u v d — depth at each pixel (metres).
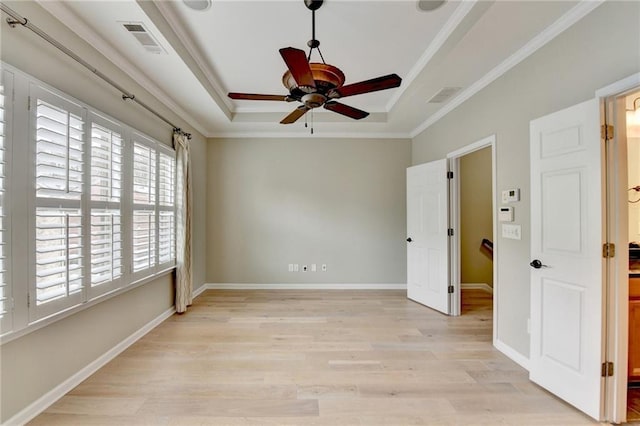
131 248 2.74
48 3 1.84
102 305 2.43
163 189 3.38
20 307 1.68
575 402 1.90
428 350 2.73
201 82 3.07
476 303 4.18
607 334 1.78
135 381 2.20
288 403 1.97
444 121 3.75
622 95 1.74
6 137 1.60
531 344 2.23
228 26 2.43
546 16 1.97
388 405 1.95
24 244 1.71
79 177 2.11
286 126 4.52
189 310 3.82
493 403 1.98
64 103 1.96
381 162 4.90
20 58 1.71
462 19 2.22
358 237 4.90
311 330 3.17
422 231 4.11
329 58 2.96
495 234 2.79
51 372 1.94
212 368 2.39
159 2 2.12
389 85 1.99
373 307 3.96
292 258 4.90
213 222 4.88
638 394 2.05
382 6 2.18
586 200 1.84
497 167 2.74
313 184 4.90
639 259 2.35
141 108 2.95
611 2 1.73
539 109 2.25
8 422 1.68
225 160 4.88
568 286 1.95
